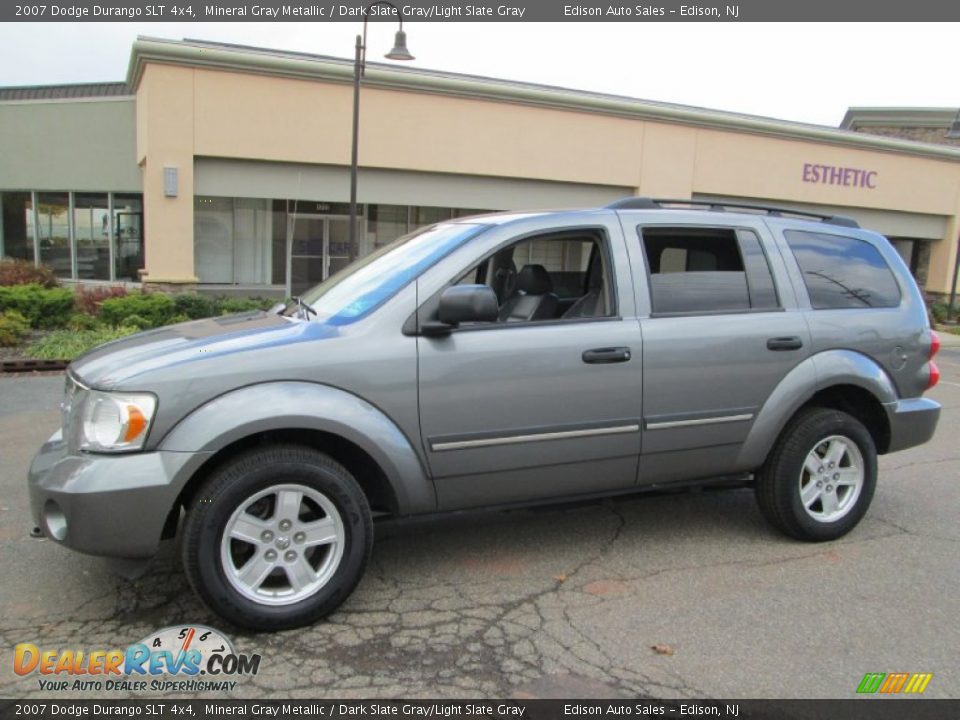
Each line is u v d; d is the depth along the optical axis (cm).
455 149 1881
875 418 485
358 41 1382
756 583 407
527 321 395
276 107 1691
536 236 405
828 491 466
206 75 1625
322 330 367
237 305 1603
